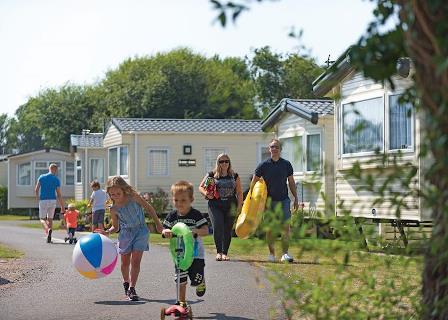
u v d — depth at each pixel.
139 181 40.22
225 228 16.81
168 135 40.53
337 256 6.54
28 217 55.31
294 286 6.33
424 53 4.43
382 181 5.56
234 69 73.38
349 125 6.07
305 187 6.21
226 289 12.54
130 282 11.86
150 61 74.62
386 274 7.81
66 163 57.06
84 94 77.81
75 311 10.74
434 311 5.03
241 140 41.00
